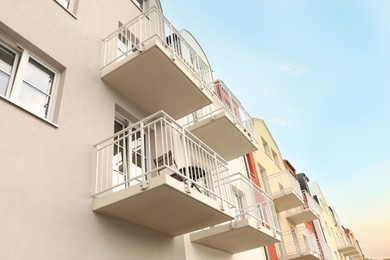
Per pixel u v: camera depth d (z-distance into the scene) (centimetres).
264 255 1148
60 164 476
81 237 453
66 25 628
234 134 932
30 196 414
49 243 410
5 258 359
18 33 516
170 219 562
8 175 402
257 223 731
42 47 549
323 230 2689
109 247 488
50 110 531
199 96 770
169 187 467
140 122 530
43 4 591
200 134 912
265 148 1848
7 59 507
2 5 511
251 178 1371
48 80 557
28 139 446
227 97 1091
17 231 382
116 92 688
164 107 784
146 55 651
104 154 566
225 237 722
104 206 486
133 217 532
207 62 1328
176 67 684
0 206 378
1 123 421
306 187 2842
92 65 648
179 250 648
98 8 761
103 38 723
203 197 534
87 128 556
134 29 870
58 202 446
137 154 687
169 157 554
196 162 656
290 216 1652
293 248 1466
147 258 551
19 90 498
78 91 578
